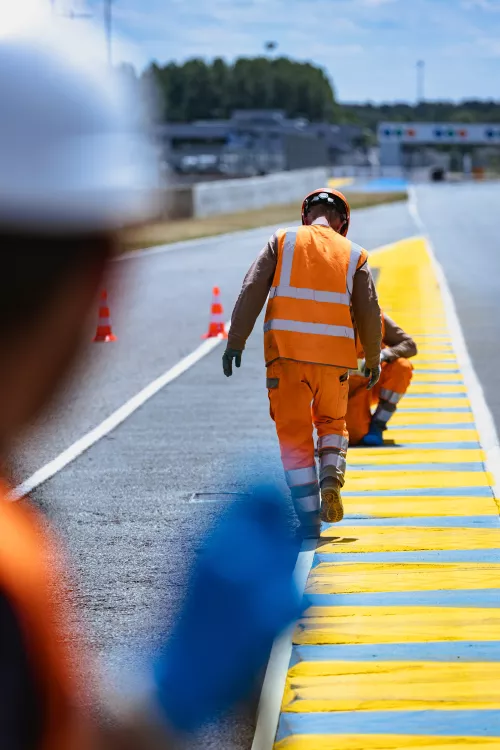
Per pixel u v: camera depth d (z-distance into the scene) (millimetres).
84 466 21766
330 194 16641
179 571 14938
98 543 16438
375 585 13930
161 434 24922
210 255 81812
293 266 15547
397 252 84125
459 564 14875
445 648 11789
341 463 15594
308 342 15375
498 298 53406
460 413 26312
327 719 10031
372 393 22969
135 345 38938
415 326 43719
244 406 28375
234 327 15711
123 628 12758
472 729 9766
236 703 10508
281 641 11883
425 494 18734
